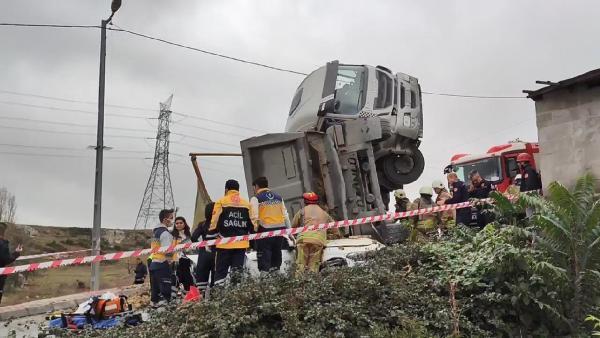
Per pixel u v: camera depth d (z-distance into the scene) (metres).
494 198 8.23
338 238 11.05
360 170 12.12
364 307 6.63
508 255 7.05
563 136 10.60
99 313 8.48
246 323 5.90
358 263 7.97
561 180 10.55
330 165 11.98
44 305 12.16
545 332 6.82
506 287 7.06
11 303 14.84
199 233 9.05
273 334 6.06
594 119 10.22
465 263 7.45
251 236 8.26
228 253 8.09
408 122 14.41
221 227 8.23
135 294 12.44
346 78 13.88
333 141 12.13
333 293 6.75
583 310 6.84
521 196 7.71
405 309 6.76
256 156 12.03
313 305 6.44
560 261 7.08
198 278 8.61
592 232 6.96
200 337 5.66
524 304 6.92
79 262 7.50
